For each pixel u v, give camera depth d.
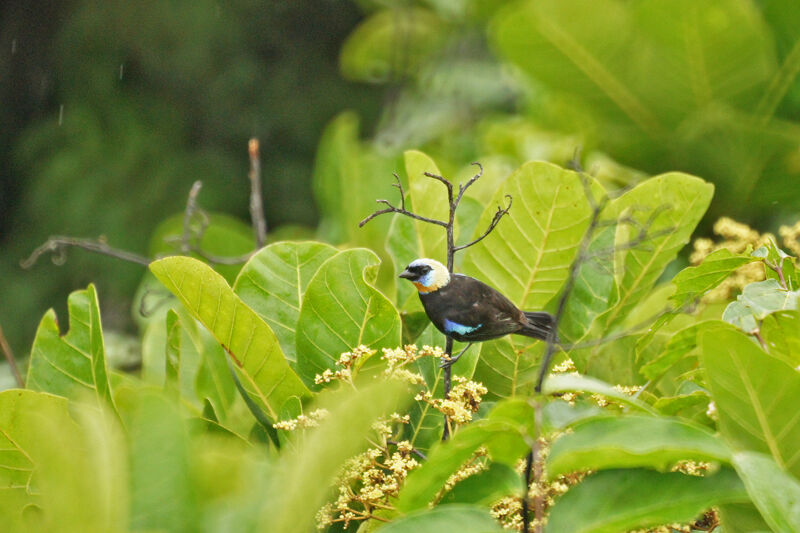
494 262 5.82
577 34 9.48
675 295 4.86
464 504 3.56
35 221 25.22
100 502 2.89
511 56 9.99
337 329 4.71
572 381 3.46
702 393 4.17
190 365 5.86
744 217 9.65
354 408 3.04
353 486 4.36
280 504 3.03
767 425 3.73
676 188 5.70
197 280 4.32
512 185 5.68
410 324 5.38
